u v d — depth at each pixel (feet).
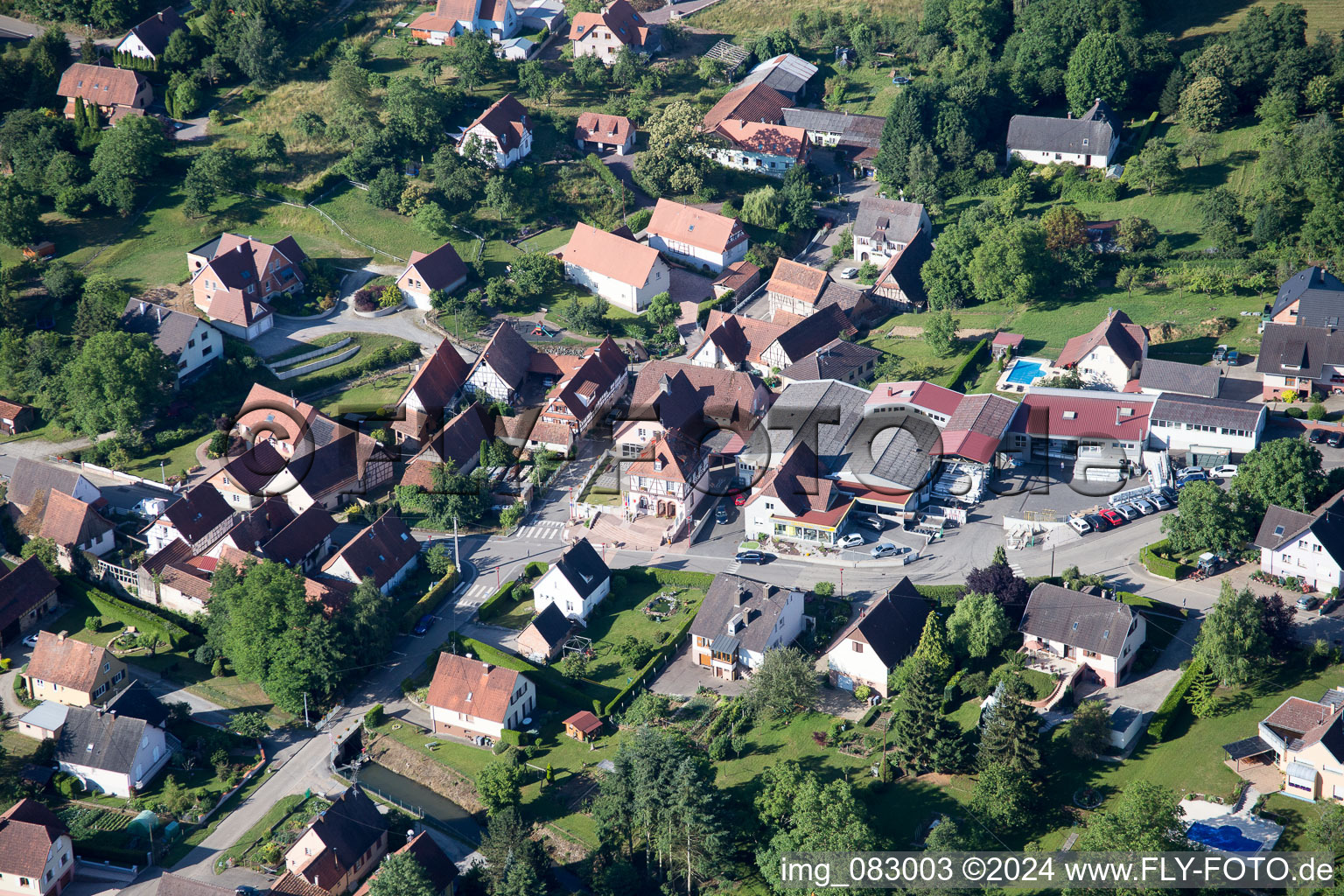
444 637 525.75
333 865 419.13
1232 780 404.57
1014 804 399.24
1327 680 433.48
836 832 386.93
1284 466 499.92
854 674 473.26
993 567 483.10
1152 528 529.86
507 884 395.14
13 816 433.07
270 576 504.43
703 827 400.88
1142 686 448.24
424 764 468.34
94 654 499.51
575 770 455.22
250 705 502.79
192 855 438.81
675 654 504.84
